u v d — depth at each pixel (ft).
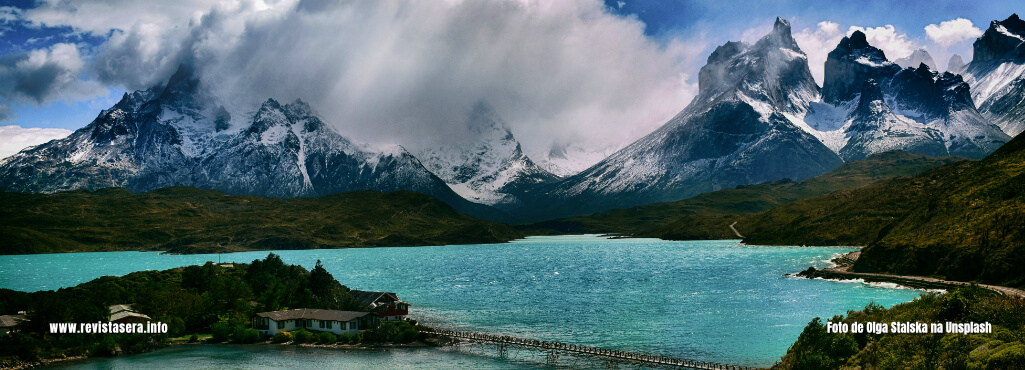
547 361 482.28
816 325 419.13
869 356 381.81
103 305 590.96
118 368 480.64
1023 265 640.17
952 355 346.13
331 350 528.63
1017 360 314.96
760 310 643.86
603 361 472.85
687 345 509.35
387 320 605.31
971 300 421.59
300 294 644.69
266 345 551.59
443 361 488.02
